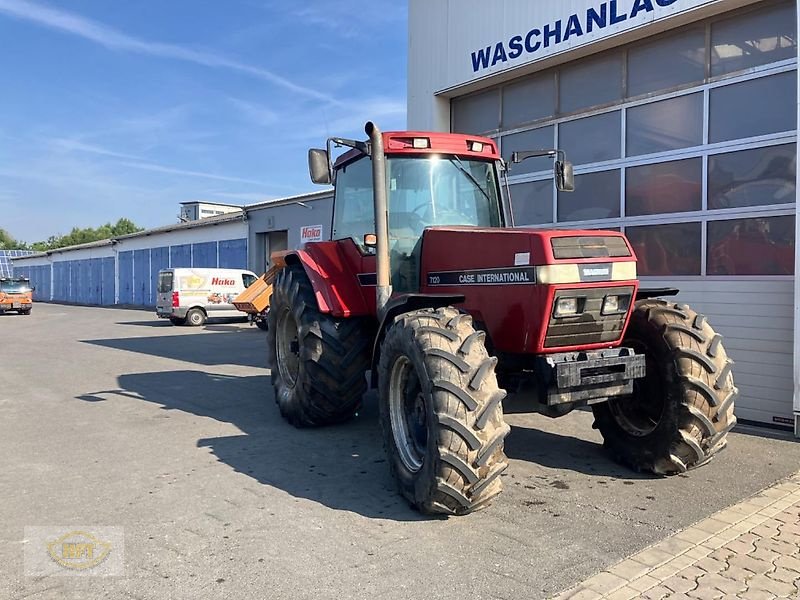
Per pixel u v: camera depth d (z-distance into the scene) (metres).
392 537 3.66
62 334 17.59
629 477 4.72
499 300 4.31
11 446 5.72
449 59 9.76
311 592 3.05
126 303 36.34
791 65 6.38
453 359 3.71
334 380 5.78
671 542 3.58
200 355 12.41
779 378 6.40
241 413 7.00
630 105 7.82
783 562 3.34
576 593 3.02
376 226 4.83
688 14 6.94
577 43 7.99
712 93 7.03
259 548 3.53
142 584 3.14
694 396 4.39
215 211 41.38
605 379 4.16
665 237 7.49
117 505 4.21
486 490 3.70
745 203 6.75
